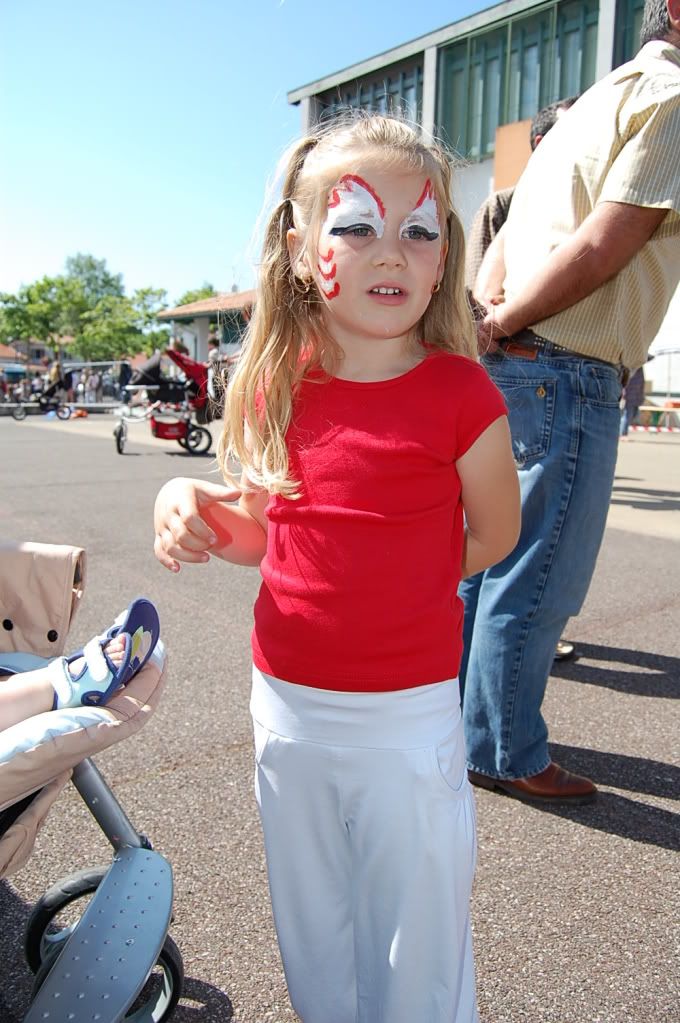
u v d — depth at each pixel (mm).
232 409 1532
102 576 4945
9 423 20766
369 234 1334
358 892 1415
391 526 1323
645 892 2115
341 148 1388
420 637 1337
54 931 1891
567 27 19750
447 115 22109
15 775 1289
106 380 31594
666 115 2076
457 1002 1388
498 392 1408
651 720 3109
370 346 1413
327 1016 1508
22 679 1492
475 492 1424
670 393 16828
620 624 4160
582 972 1837
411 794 1334
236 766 2684
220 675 3426
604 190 2182
